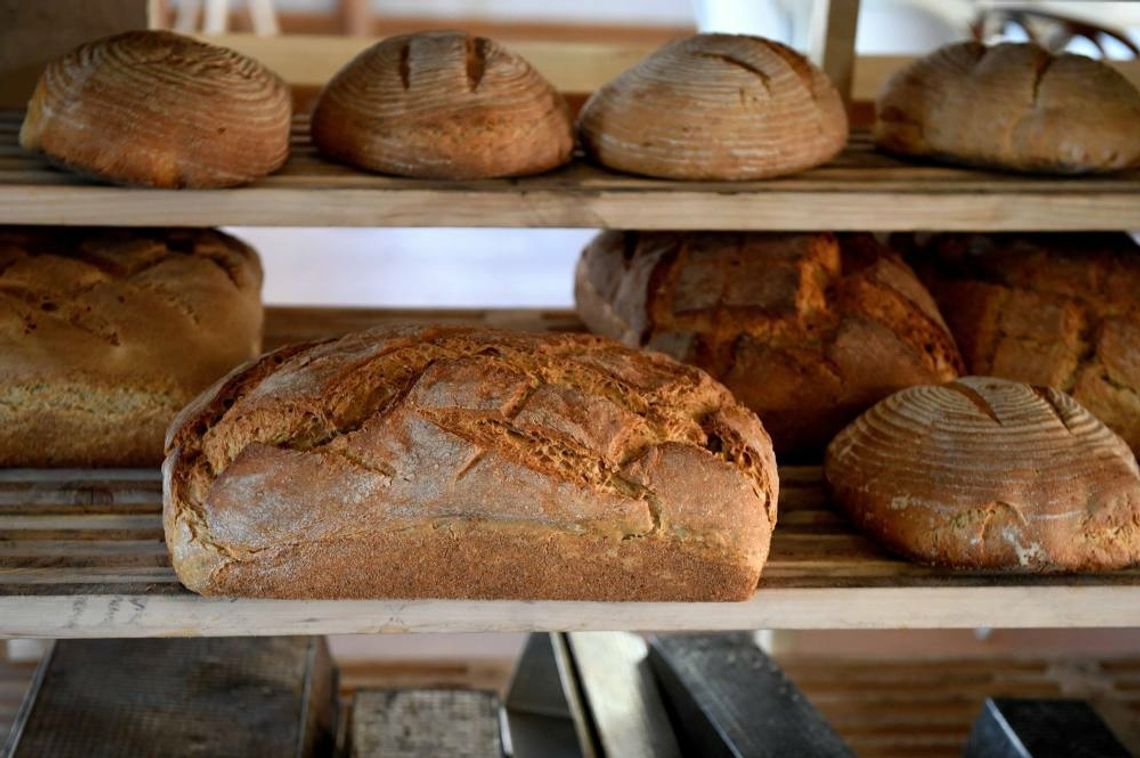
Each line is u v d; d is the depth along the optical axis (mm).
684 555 1071
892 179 1243
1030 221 1219
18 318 1195
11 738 1226
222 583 1059
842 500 1170
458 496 1046
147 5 1342
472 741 1295
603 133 1223
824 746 1271
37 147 1139
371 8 4395
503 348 1104
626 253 1356
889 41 2186
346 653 1656
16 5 1319
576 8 4504
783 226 1201
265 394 1074
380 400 1076
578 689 1410
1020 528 1114
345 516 1047
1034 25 1839
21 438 1188
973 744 1375
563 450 1059
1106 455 1136
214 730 1247
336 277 3006
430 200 1165
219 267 1281
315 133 1223
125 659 1307
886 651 1724
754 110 1203
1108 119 1237
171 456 1080
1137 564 1143
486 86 1194
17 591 1062
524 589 1081
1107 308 1293
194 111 1124
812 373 1245
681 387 1112
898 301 1277
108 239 1271
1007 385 1179
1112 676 1594
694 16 4570
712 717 1294
